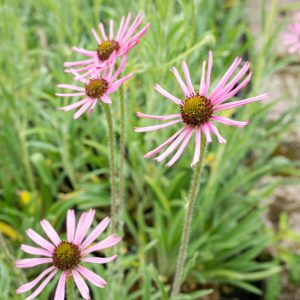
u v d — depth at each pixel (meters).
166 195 0.52
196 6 0.49
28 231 0.27
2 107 0.58
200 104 0.26
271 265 0.48
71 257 0.25
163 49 0.45
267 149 0.59
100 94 0.30
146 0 0.50
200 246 0.51
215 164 0.50
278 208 0.56
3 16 0.57
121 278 0.43
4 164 0.58
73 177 0.56
